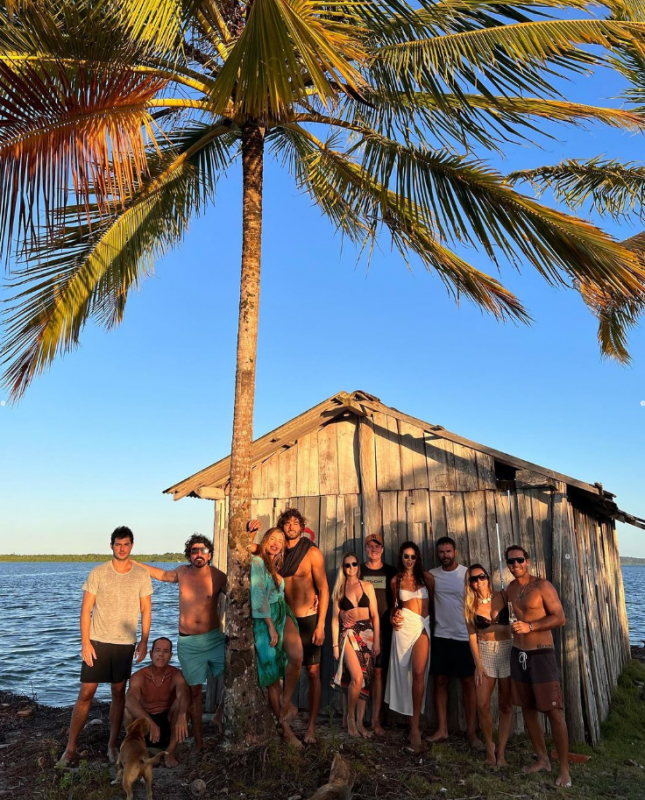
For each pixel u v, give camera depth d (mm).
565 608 6574
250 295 5953
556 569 6711
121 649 5547
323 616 5914
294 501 8008
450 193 5668
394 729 6574
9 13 4285
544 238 5395
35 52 4426
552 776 5293
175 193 7207
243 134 6109
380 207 6582
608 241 5043
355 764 5125
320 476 7984
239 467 5727
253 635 5559
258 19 4152
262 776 4855
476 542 7156
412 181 5789
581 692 6422
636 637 18125
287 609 5875
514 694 5488
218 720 6480
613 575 10664
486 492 7242
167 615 26312
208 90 5426
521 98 5637
